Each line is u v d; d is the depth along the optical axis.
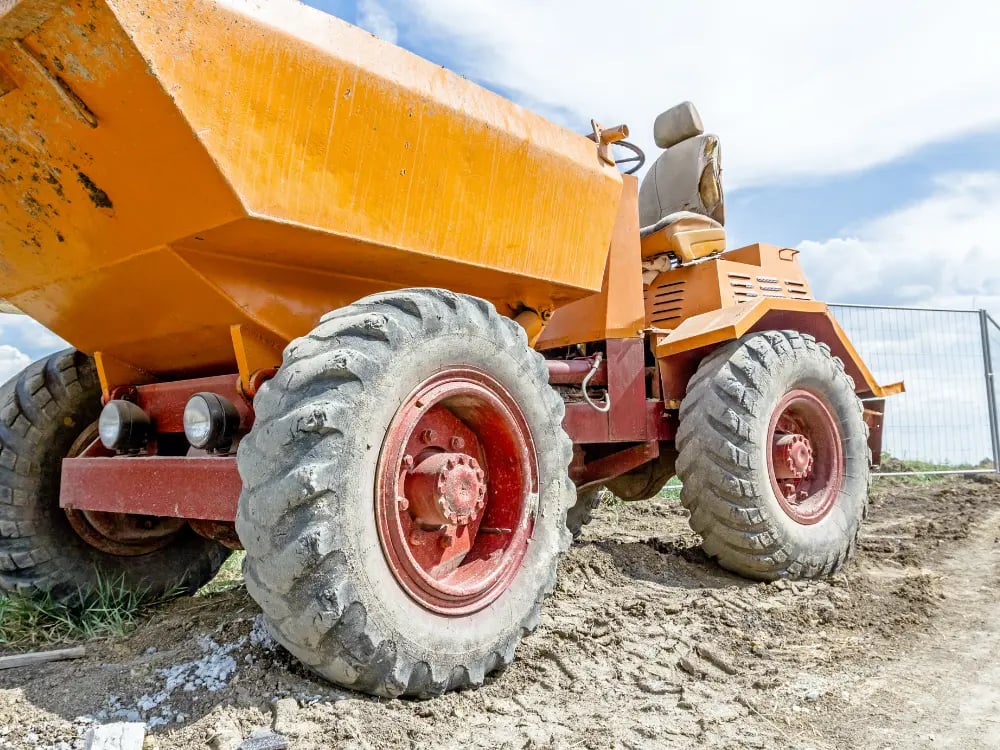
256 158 2.22
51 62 2.05
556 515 2.89
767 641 3.21
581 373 4.14
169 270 2.52
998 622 3.60
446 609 2.43
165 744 1.99
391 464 2.32
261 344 2.70
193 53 2.05
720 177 5.50
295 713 2.12
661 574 4.07
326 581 2.10
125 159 2.24
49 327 3.24
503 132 3.02
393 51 2.61
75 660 2.70
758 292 4.95
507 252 3.13
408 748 2.05
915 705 2.58
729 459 3.96
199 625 2.95
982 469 10.73
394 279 3.00
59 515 3.45
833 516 4.51
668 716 2.41
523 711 2.38
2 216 2.67
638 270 4.39
